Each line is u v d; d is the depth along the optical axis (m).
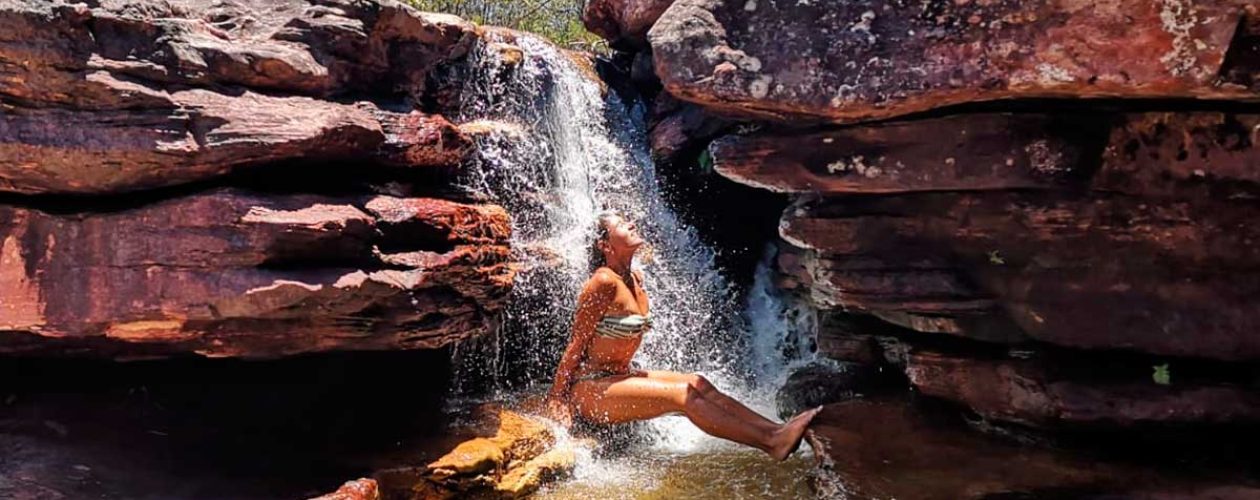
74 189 4.01
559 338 6.66
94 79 3.86
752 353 7.63
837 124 4.63
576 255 6.96
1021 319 4.78
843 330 6.27
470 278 4.86
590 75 8.39
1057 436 4.71
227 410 4.78
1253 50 3.49
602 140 8.12
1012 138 4.37
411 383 5.57
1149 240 4.37
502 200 6.59
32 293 4.05
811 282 6.39
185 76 4.05
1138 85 3.62
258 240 3.94
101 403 4.57
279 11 4.62
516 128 6.93
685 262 7.82
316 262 4.12
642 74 8.50
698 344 7.50
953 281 4.93
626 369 5.27
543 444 5.07
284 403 4.95
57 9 3.80
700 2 4.34
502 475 4.71
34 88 3.86
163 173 3.98
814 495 4.57
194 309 3.96
